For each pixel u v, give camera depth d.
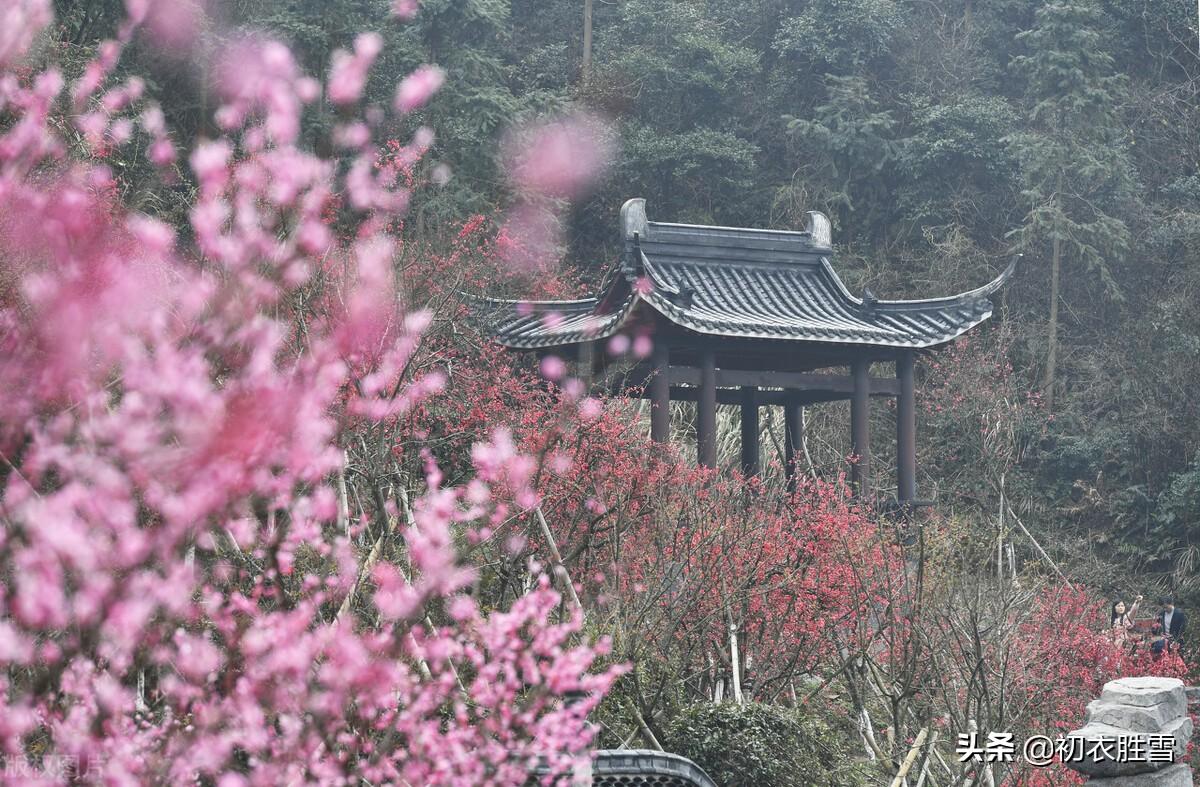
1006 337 33.28
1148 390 32.78
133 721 4.96
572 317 19.50
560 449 10.46
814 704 12.57
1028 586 15.41
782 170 38.38
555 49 38.47
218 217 4.09
